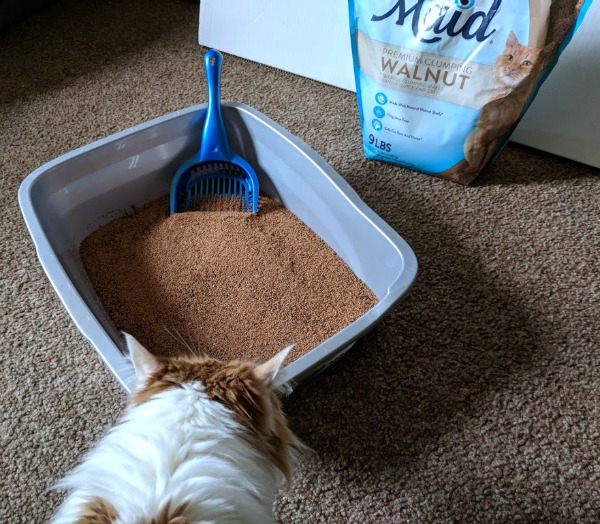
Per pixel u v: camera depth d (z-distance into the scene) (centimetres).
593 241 127
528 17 108
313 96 164
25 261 120
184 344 104
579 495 91
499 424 99
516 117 122
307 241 123
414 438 97
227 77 169
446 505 90
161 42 181
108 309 109
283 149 121
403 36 120
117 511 52
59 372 103
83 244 119
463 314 114
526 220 132
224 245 120
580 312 114
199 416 59
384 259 107
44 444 94
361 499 90
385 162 145
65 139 146
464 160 132
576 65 130
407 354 108
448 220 131
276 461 67
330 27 155
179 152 129
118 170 121
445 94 123
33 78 164
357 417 99
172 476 55
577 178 142
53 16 188
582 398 102
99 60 172
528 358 108
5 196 131
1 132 147
